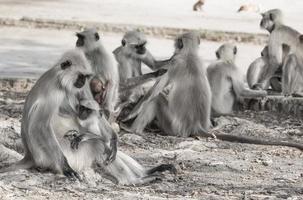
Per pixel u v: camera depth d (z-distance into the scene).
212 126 16.44
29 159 10.88
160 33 34.28
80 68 10.51
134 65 17.89
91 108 10.51
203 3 41.91
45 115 10.35
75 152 10.68
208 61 26.97
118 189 10.41
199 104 15.61
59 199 9.48
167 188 10.69
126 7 42.44
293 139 15.48
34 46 30.33
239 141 14.95
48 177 10.52
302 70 19.14
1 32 33.75
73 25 35.47
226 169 12.32
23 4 42.06
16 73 23.58
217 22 37.56
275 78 20.16
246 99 18.53
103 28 34.72
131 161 11.28
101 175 10.92
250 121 16.89
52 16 37.47
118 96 16.20
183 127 15.57
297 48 19.38
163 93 15.70
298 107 17.86
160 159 12.97
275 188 10.89
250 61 27.98
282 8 42.59
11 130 13.73
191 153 13.60
